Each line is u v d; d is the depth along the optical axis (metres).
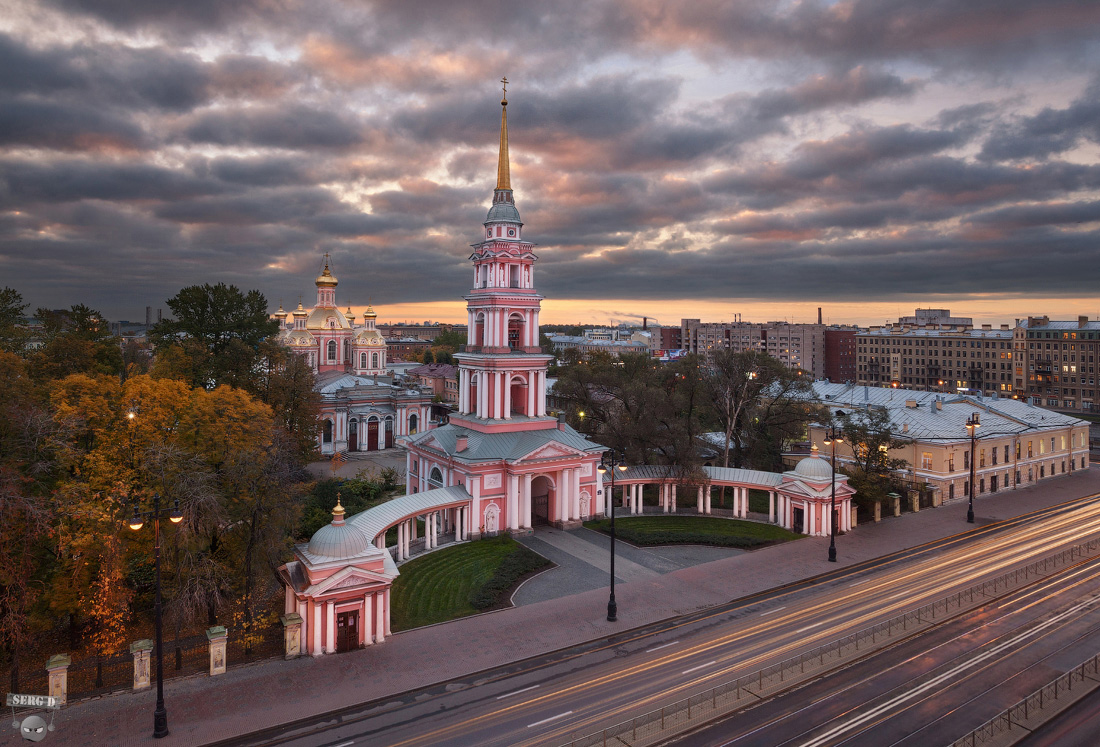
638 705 30.59
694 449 68.00
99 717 29.59
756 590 45.59
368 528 46.25
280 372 77.38
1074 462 88.19
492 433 60.97
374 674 33.91
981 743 27.31
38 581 35.84
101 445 38.94
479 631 39.22
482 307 63.53
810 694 31.39
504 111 64.56
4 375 38.34
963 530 60.84
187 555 37.72
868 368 193.00
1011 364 159.00
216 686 32.59
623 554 53.91
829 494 58.94
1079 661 34.88
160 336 83.25
